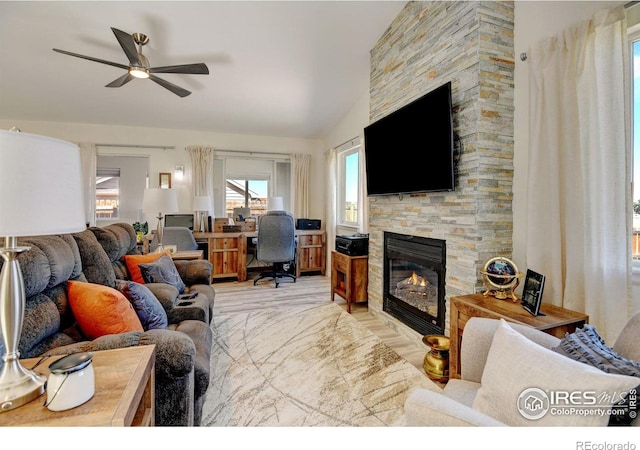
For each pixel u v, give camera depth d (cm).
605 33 158
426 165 242
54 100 408
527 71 207
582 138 168
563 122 177
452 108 229
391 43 303
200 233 488
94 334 139
